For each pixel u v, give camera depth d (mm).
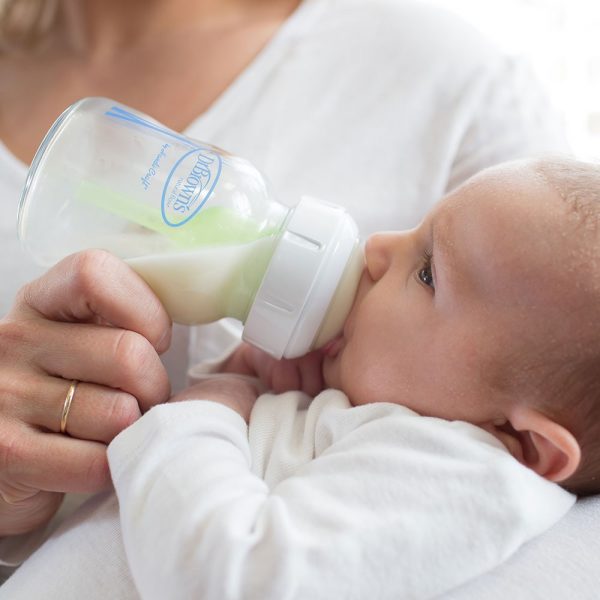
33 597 644
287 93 1055
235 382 796
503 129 1084
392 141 1065
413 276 737
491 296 680
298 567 550
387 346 723
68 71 1093
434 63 1100
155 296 692
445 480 601
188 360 981
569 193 689
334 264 707
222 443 649
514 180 716
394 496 595
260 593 543
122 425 658
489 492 595
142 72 1070
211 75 1062
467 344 686
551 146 1098
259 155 1022
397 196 1050
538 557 601
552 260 662
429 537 575
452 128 1069
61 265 668
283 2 1168
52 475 654
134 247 698
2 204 998
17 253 998
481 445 638
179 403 660
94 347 659
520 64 1147
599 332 648
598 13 1353
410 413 688
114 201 686
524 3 1391
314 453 713
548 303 660
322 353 818
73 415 659
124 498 608
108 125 711
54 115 1050
